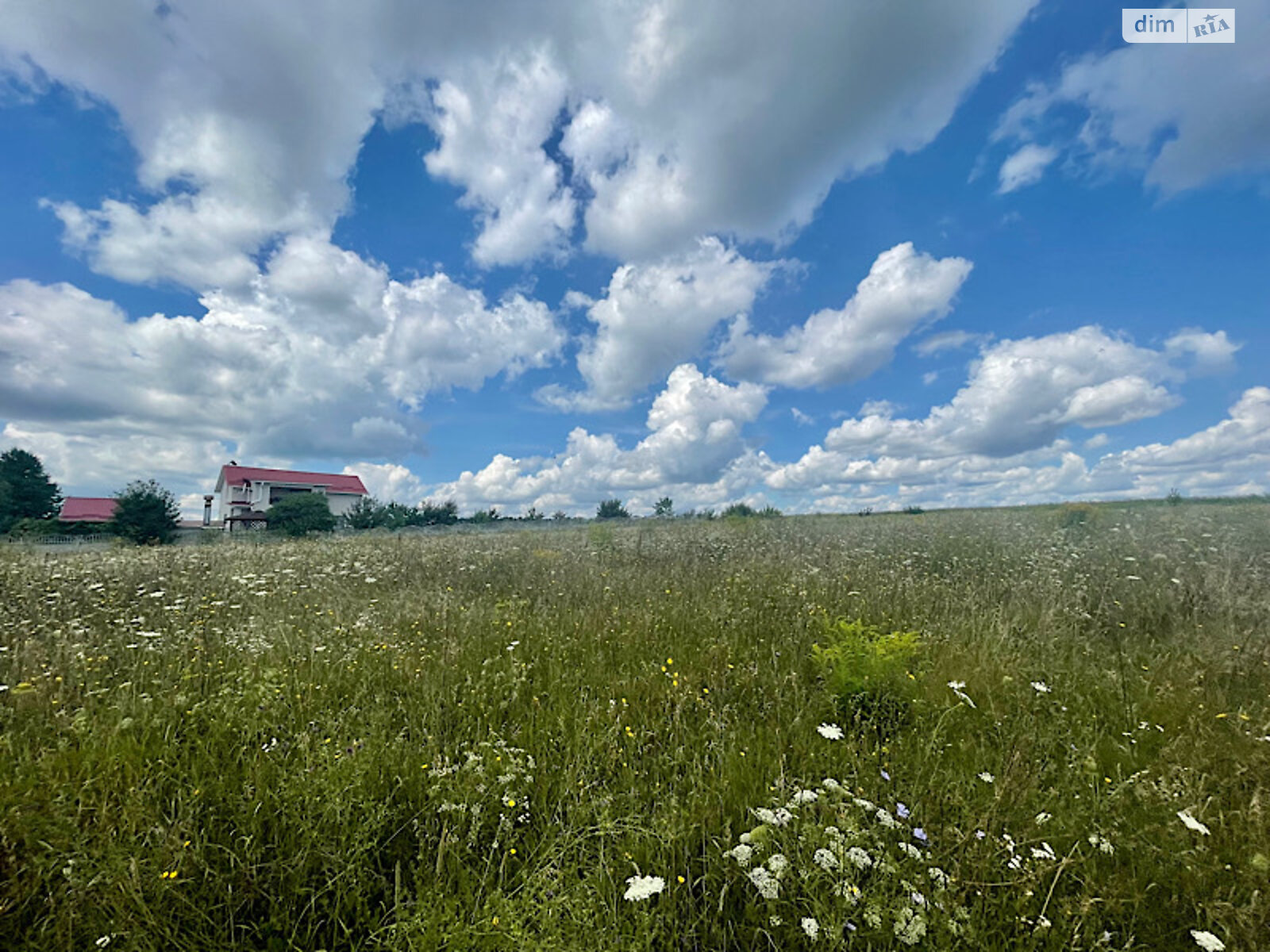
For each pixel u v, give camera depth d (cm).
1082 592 631
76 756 274
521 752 302
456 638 528
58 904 197
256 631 508
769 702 387
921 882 201
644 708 377
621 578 821
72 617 580
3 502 4378
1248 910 187
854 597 665
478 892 207
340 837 226
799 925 194
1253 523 1117
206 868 206
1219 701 359
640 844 235
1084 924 192
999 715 361
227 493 5991
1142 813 253
